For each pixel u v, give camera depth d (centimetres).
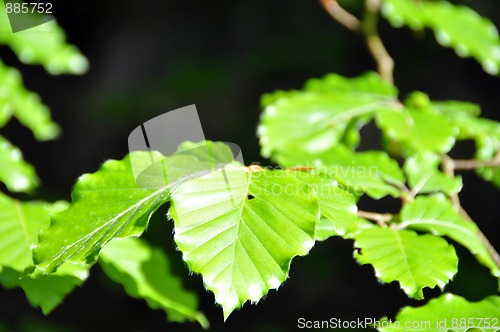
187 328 274
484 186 269
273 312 266
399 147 108
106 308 279
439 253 80
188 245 75
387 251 80
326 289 265
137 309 280
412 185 89
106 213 76
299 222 76
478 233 85
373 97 105
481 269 218
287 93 112
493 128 104
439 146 96
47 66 111
